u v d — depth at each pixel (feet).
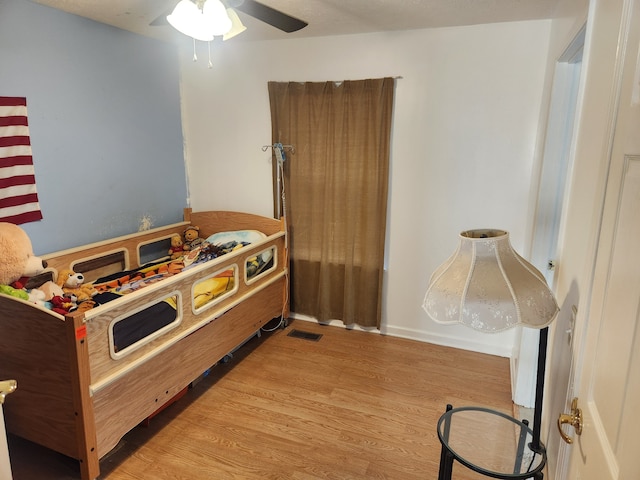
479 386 8.57
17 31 7.41
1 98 7.25
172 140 11.21
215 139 11.41
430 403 7.98
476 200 9.50
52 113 8.11
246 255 8.98
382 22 8.73
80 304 7.20
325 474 6.25
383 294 10.68
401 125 9.74
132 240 9.66
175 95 11.20
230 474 6.23
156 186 10.80
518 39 8.63
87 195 8.99
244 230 10.99
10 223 7.16
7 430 6.01
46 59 7.91
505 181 9.23
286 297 11.00
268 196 11.21
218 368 9.14
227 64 10.89
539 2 7.37
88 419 5.51
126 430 6.22
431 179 9.75
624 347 2.31
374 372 9.05
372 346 10.21
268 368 9.16
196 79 11.24
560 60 6.79
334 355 9.75
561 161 7.09
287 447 6.79
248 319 9.37
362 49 9.67
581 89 4.68
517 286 3.74
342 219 10.46
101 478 6.12
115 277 8.80
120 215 9.84
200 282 7.57
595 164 3.84
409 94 9.54
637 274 2.19
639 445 1.98
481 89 9.04
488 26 8.77
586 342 3.22
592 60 4.30
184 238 11.24
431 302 3.92
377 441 6.95
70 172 8.57
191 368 7.56
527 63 8.65
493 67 8.87
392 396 8.19
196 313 7.47
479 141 9.25
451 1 7.45
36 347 5.47
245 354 9.77
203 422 7.37
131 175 10.03
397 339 10.59
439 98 9.36
